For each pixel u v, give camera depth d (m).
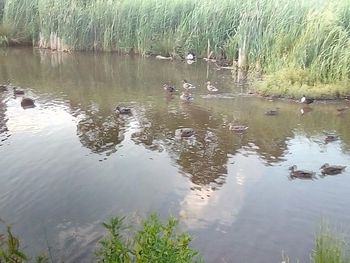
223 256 10.08
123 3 33.84
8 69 28.52
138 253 6.20
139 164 14.75
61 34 34.28
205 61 31.34
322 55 23.69
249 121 19.02
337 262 8.74
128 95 22.97
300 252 10.25
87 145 16.27
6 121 18.67
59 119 19.03
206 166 14.70
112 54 33.62
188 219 11.57
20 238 10.71
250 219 11.61
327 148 16.33
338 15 25.16
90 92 23.48
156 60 31.75
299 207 12.23
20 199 12.54
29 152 15.56
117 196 12.76
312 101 21.62
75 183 13.46
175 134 17.33
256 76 26.52
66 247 10.37
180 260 6.09
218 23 31.22
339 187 13.34
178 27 32.72
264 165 14.82
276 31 27.02
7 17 36.31
